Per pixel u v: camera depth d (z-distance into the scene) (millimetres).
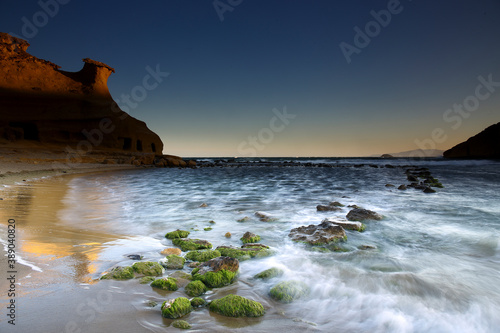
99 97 60750
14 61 53000
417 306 3141
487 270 4203
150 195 13008
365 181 21609
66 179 18250
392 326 2746
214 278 3664
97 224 6887
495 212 8758
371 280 3803
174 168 41844
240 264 4402
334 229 5977
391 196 12727
